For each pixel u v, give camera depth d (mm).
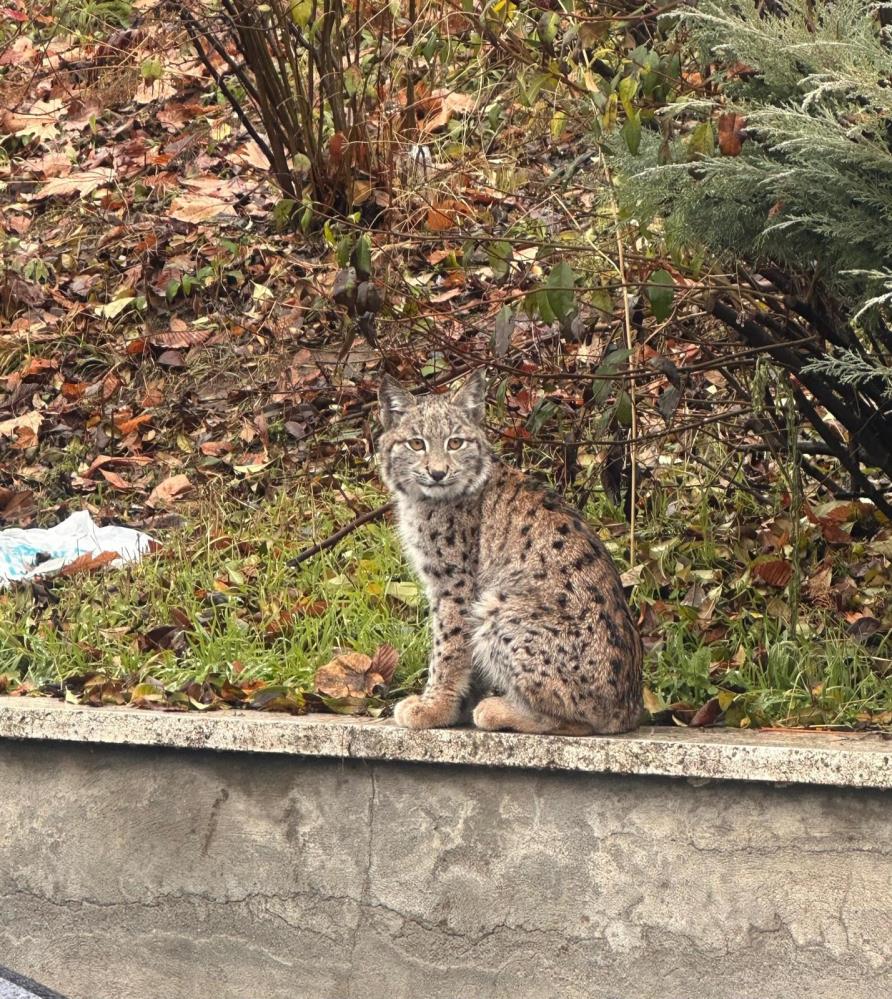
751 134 3922
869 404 4352
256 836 3883
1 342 5625
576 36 4184
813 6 4004
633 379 4332
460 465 3965
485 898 3785
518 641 3838
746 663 4102
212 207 5715
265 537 4773
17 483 5227
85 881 3959
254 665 4219
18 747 3982
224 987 3904
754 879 3674
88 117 6613
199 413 5305
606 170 4387
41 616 4551
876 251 3812
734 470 4719
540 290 4016
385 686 4098
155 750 3922
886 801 3621
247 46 5320
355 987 3846
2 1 7594
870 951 3633
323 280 5387
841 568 4402
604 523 4652
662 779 3703
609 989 3736
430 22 5234
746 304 4348
